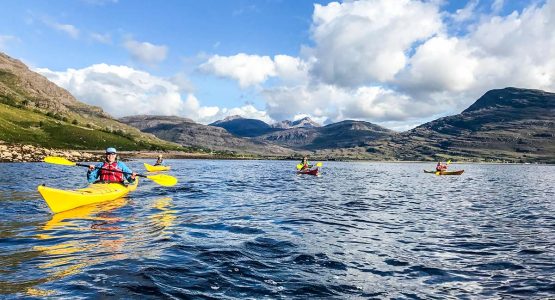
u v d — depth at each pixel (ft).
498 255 32.68
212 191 81.10
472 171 348.59
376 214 55.88
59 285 22.04
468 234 41.86
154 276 23.89
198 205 58.03
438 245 36.24
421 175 219.41
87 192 53.52
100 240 33.58
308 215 52.37
